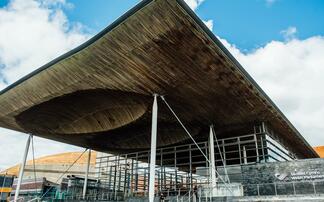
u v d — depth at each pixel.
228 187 18.48
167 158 33.62
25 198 34.72
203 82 17.70
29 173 75.06
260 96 19.50
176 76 17.06
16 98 21.84
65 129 28.83
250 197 16.22
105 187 36.94
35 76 18.69
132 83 18.33
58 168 77.00
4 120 25.98
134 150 34.84
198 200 19.30
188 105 21.56
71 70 17.25
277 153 26.23
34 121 26.48
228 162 32.03
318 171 17.64
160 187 29.20
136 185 29.02
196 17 12.41
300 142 31.77
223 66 15.79
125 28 13.43
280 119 24.03
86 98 22.28
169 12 12.14
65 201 29.45
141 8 12.23
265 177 19.66
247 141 24.02
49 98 21.11
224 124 25.28
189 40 13.71
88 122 27.64
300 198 14.63
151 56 15.16
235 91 18.81
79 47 15.18
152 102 21.38
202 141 29.61
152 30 13.28
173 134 29.73
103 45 14.71
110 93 21.06
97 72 17.06
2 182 51.34
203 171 23.86
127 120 25.94
